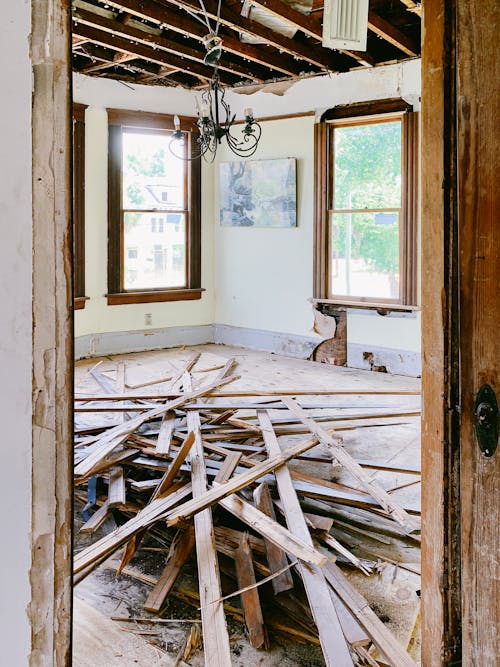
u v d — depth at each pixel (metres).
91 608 2.04
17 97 0.67
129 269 6.43
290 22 4.25
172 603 2.10
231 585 2.18
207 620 1.81
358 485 3.06
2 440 0.68
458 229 0.84
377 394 4.83
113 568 2.34
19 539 0.70
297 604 2.01
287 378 5.41
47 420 0.72
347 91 5.67
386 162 5.57
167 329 6.75
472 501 0.82
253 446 3.36
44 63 0.68
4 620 0.70
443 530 0.95
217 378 5.27
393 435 3.88
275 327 6.54
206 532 2.26
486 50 0.77
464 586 0.83
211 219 6.94
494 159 0.77
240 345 6.88
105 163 6.12
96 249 6.16
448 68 0.90
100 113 6.03
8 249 0.67
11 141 0.67
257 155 6.45
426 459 0.99
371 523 2.70
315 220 6.01
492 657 0.80
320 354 6.16
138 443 3.21
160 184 6.56
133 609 2.07
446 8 0.89
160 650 1.84
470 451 0.82
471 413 0.81
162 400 4.22
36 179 0.69
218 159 6.81
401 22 4.76
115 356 6.27
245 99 6.43
